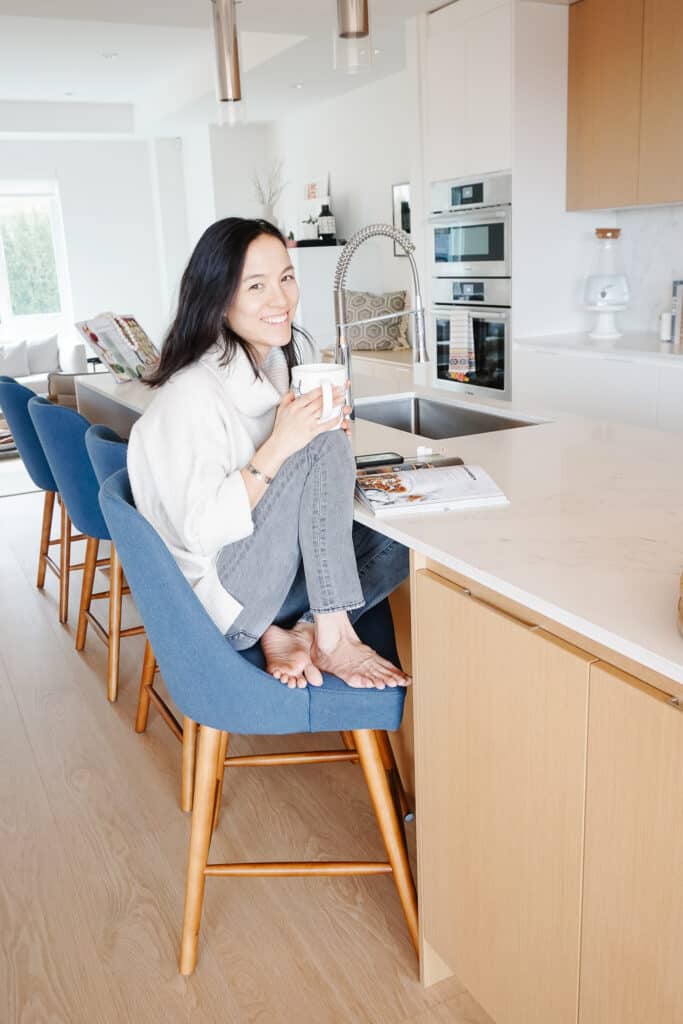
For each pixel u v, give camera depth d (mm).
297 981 1677
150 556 1405
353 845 2059
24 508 5242
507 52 4113
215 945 1776
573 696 1110
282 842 2080
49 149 9305
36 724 2693
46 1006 1641
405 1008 1606
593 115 4129
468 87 4410
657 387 3744
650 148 3863
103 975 1710
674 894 999
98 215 9641
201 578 1586
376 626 1796
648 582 1142
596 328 4340
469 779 1385
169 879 1980
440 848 1513
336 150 7180
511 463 1848
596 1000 1172
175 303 1639
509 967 1368
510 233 4312
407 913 1664
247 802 2248
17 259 9602
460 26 4383
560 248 4453
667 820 989
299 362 1935
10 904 1915
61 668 3080
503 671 1248
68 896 1936
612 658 1062
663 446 1955
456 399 2715
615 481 1668
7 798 2311
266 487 1510
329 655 1592
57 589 3867
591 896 1143
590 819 1118
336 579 1551
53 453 2697
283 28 4496
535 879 1261
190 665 1496
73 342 9758
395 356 5949
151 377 1638
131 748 2539
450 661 1380
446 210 4762
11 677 3018
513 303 4406
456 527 1422
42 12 4070
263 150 8453
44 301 9773
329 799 2248
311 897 1907
